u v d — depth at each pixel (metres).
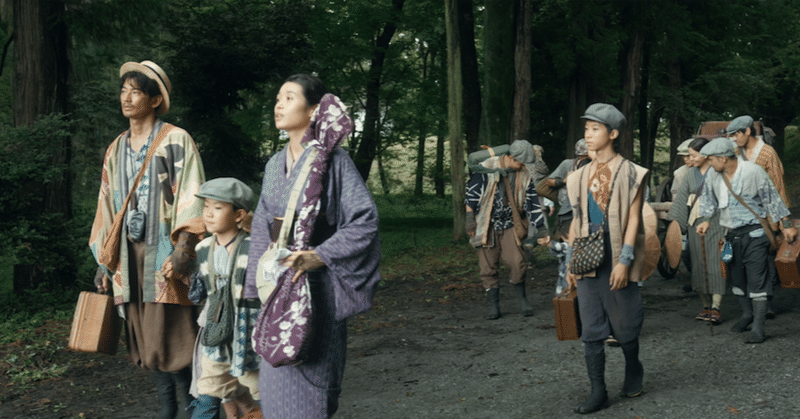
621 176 4.04
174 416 3.81
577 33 16.31
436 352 5.79
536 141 21.48
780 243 5.75
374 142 22.31
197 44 13.54
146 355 3.65
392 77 21.62
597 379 4.08
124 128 14.41
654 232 5.02
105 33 10.30
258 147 15.53
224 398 3.43
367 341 6.36
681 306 7.38
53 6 9.56
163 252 3.61
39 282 8.97
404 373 5.16
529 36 14.09
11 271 11.50
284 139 18.00
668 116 22.06
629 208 4.03
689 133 21.48
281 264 2.36
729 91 20.88
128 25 10.54
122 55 12.60
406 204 27.94
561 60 16.22
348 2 19.23
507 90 14.16
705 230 6.11
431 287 9.52
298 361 2.35
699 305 7.38
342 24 19.77
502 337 6.23
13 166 7.87
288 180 2.53
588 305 4.10
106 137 14.76
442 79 21.81
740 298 5.99
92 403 4.68
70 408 4.58
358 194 2.44
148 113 3.75
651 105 21.52
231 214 3.31
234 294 3.27
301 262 2.35
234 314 3.30
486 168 7.03
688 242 6.95
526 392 4.52
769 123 27.17
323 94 2.62
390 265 12.19
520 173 6.99
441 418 4.09
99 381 5.25
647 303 7.63
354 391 4.76
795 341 5.48
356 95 21.30
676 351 5.39
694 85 21.20
